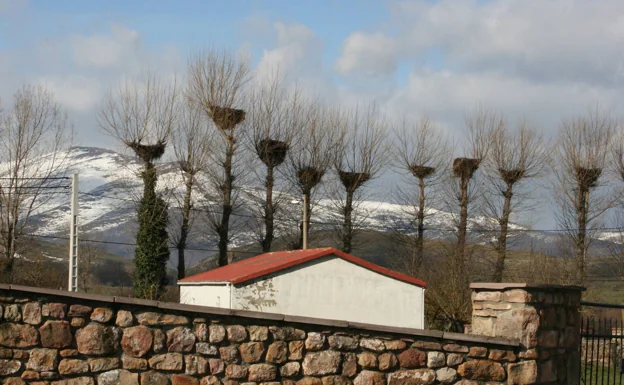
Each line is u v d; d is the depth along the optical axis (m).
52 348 7.91
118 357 8.09
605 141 42.91
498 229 44.75
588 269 41.91
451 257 39.38
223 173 44.12
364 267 24.20
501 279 42.78
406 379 8.94
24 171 42.09
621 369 10.92
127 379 8.08
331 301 23.59
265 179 44.84
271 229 44.69
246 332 8.49
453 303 33.50
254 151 44.91
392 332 8.95
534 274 41.22
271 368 8.52
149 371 8.15
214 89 43.81
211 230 44.72
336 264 23.86
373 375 8.84
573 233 42.38
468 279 38.22
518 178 44.94
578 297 9.99
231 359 8.41
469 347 9.15
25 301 7.89
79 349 7.98
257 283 22.73
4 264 39.31
